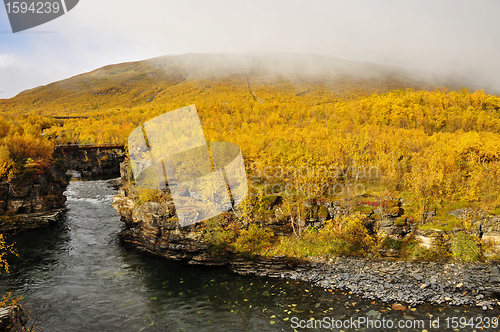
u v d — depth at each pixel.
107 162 126.69
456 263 36.75
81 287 32.94
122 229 51.88
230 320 27.38
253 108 167.12
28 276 35.06
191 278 35.72
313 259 38.81
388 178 49.81
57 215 57.47
